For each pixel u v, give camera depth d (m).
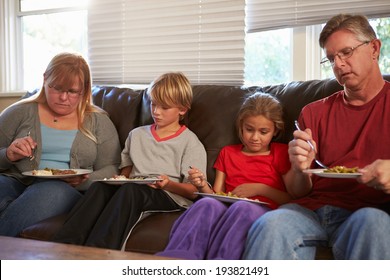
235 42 2.62
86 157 2.29
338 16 1.69
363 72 1.64
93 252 1.25
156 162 2.15
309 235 1.42
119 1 3.01
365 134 1.66
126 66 3.03
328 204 1.65
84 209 1.77
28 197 1.92
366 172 1.40
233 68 2.64
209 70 2.72
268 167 1.98
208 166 2.16
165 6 2.84
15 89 3.48
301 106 2.03
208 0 2.68
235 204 1.59
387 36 2.40
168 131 2.21
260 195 1.93
